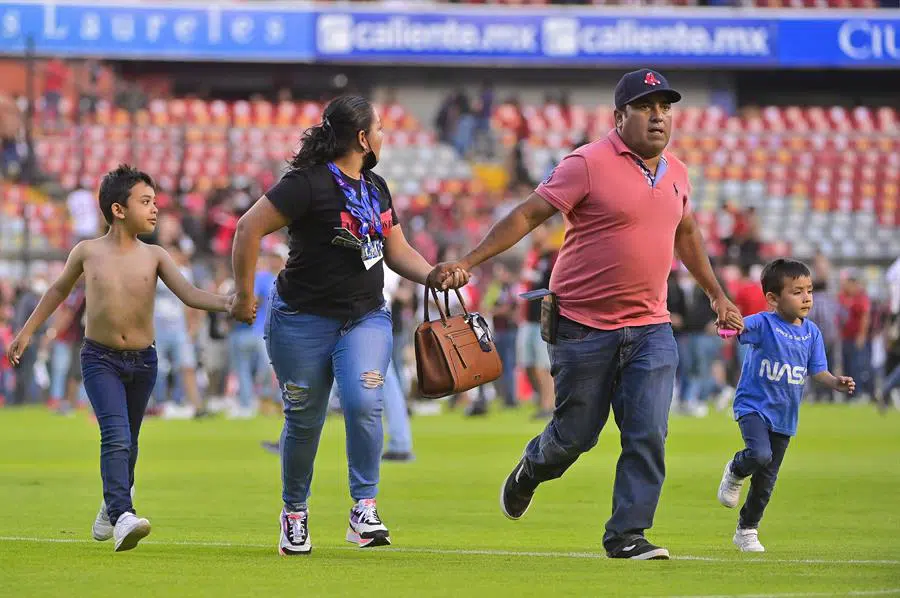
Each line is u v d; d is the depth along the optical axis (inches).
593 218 896.9
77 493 1368.1
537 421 2704.2
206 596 730.8
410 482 1498.5
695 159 4820.4
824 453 1913.1
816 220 4722.0
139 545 968.9
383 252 914.1
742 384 969.5
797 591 742.5
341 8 4825.3
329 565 860.6
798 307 959.6
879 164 4847.4
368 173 912.3
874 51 4950.8
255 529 1083.9
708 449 1962.4
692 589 753.0
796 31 4936.0
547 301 920.9
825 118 5036.9
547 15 4889.3
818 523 1131.9
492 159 4761.3
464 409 3329.2
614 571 829.8
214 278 3668.8
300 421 911.7
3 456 1868.8
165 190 4434.1
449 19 4864.7
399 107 4928.6
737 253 4015.8
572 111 4958.2
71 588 759.1
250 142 4670.3
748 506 960.3
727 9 4940.9
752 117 5039.4
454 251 3070.9
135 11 4734.3
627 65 4923.7
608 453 1889.8
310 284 892.6
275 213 877.8
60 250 3991.1
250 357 2817.4
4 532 1044.5
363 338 898.1
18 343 965.2
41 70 4628.4
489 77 5216.5
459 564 864.9
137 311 943.0
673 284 2878.9
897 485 1460.4
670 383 905.5
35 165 4434.1
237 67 5201.8
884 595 727.7
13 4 4665.4
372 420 911.0
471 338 912.3
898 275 3021.7
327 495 1365.7
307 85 5241.1
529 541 1009.5
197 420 2736.2
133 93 4515.3
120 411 929.5
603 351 904.3
